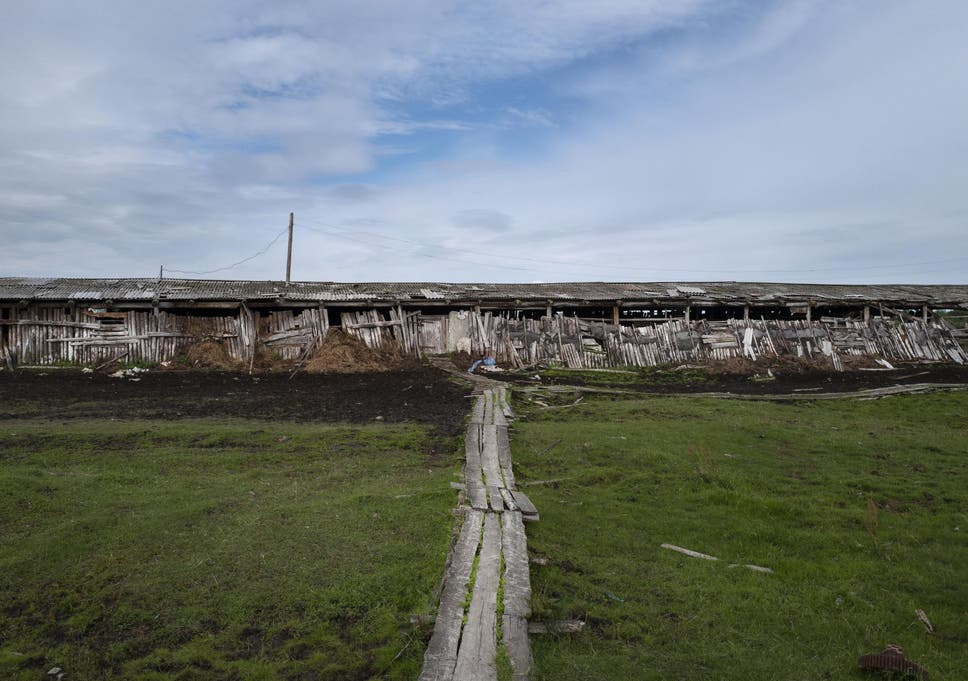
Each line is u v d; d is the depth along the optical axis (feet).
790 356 115.96
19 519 34.96
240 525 34.50
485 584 27.20
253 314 102.42
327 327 104.99
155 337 96.53
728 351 115.03
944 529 38.01
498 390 83.61
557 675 21.94
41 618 25.55
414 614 25.16
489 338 110.11
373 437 56.95
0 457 47.29
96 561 29.84
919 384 101.24
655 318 122.31
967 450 57.36
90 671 22.17
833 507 41.91
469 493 40.22
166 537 32.78
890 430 67.15
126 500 38.45
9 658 22.63
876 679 23.03
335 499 38.91
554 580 29.96
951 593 30.04
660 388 97.25
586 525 38.06
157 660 22.70
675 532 37.68
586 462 51.49
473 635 23.03
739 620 27.32
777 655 24.53
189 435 55.42
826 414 76.89
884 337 123.85
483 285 127.34
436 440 57.41
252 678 21.59
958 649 25.34
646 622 26.71
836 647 25.35
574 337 112.06
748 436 60.64
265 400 76.23
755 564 33.63
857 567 32.89
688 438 58.80
